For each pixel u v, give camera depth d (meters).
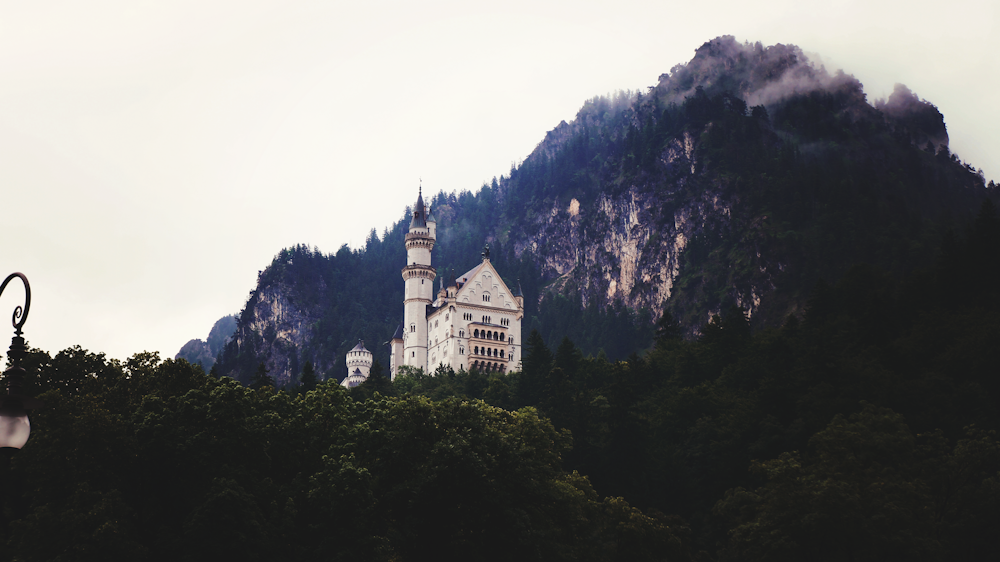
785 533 83.50
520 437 94.06
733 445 118.94
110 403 74.62
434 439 79.00
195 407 70.88
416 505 72.81
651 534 89.81
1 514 67.69
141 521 65.62
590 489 98.19
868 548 80.62
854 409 116.75
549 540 82.12
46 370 75.88
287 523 67.25
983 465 90.94
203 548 61.59
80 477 63.03
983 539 83.31
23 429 25.14
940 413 114.44
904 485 85.56
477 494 74.19
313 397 86.25
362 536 67.69
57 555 58.19
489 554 73.75
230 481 64.31
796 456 100.06
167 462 67.12
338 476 69.00
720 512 100.00
